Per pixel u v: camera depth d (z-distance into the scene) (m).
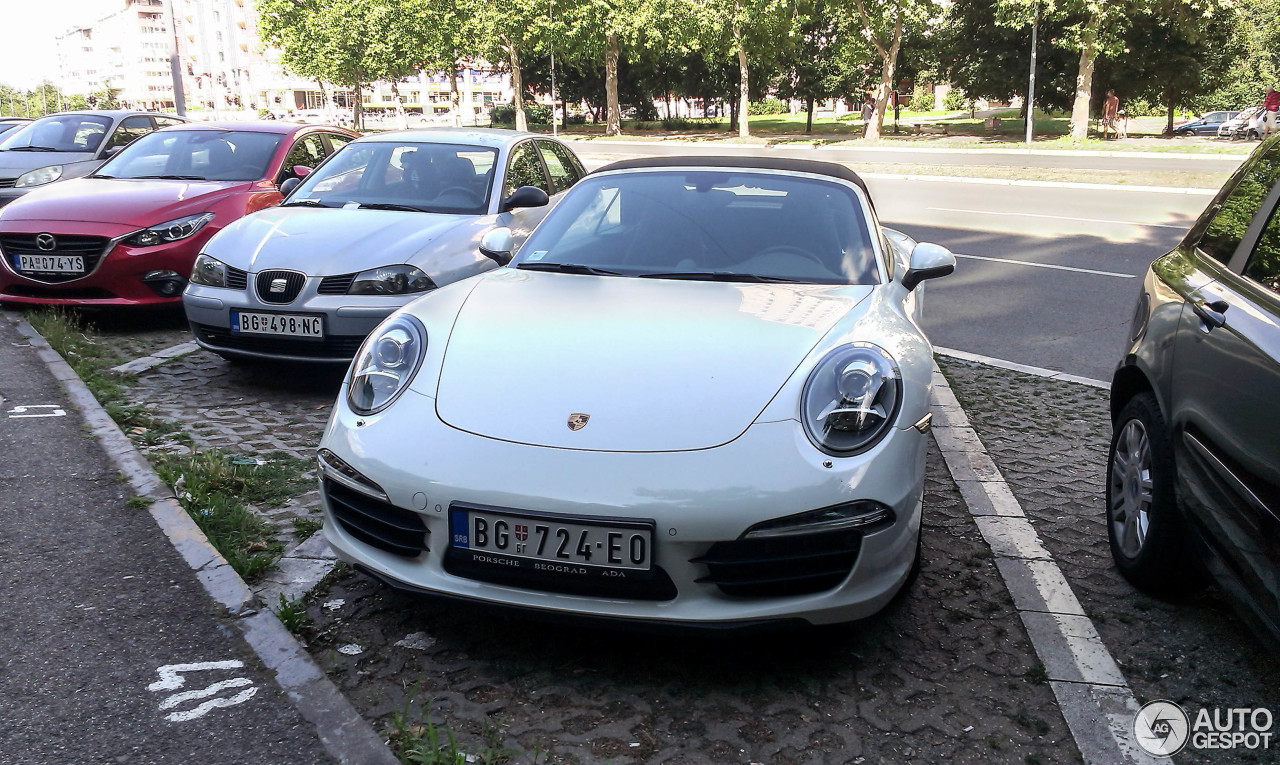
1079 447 4.67
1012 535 3.58
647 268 3.57
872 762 2.25
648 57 52.47
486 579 2.53
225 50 134.62
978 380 5.86
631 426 2.54
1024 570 3.28
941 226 12.95
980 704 2.50
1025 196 16.94
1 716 2.24
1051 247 11.16
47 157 10.50
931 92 78.25
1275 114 37.19
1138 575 3.13
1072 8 30.02
